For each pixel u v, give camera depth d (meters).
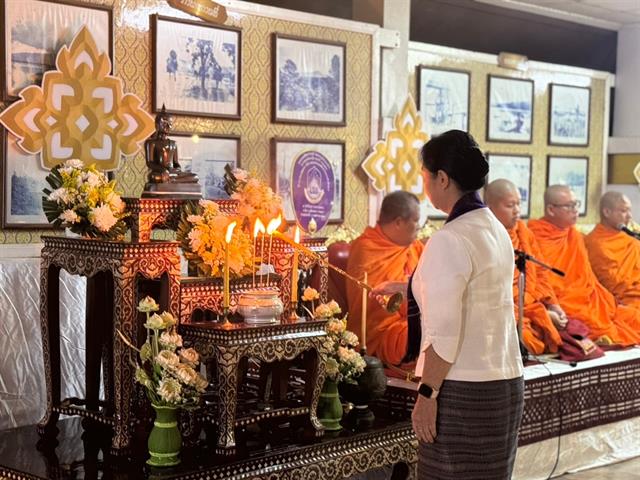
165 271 3.63
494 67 7.97
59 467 3.49
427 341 2.99
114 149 4.83
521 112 8.23
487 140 7.96
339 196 6.21
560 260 6.56
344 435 3.95
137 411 3.84
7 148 4.45
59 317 4.06
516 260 5.47
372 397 4.28
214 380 4.12
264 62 5.71
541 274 6.31
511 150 8.19
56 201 3.75
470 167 3.09
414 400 4.53
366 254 5.48
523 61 8.16
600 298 6.61
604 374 5.77
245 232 4.16
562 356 5.81
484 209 3.11
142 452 3.66
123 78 4.93
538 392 5.30
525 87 8.25
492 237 3.07
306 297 4.10
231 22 5.52
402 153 6.54
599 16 8.98
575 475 5.51
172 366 3.40
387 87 6.50
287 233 4.47
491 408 3.02
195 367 3.78
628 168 9.18
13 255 4.45
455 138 3.11
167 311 3.64
